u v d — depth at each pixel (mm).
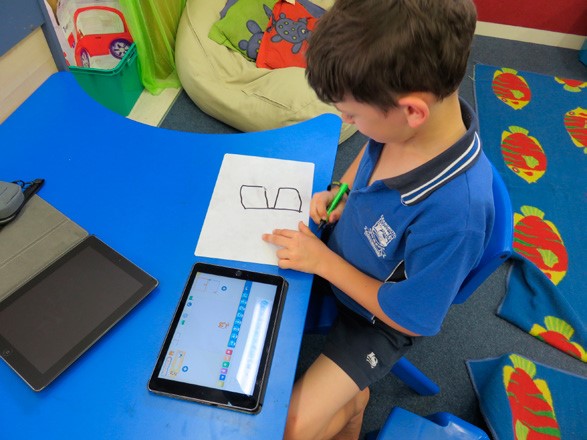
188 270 712
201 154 873
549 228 1703
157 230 758
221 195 809
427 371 1348
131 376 607
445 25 534
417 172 649
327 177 853
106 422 573
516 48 2535
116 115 928
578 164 1931
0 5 814
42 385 583
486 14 2527
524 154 1955
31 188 792
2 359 614
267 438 561
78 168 837
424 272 684
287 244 729
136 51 1774
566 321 1445
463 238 633
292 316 667
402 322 754
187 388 588
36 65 952
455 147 627
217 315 653
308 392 834
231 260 727
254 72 1911
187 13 1938
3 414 576
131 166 846
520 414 1243
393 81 547
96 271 689
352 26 542
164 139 894
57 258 700
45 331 627
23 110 920
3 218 740
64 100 945
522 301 1502
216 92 1830
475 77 2314
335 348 886
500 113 2133
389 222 738
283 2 2037
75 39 1593
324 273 745
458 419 905
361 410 1046
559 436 1220
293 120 1768
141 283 678
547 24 2490
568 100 2221
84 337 624
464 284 791
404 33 524
